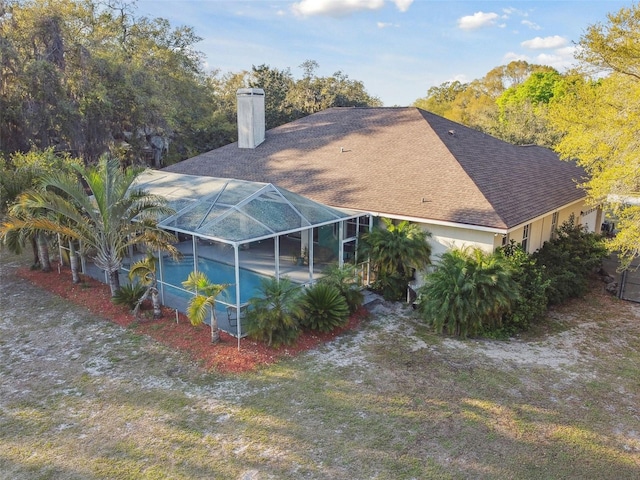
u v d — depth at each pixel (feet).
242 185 54.60
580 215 78.18
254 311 41.16
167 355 39.29
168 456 26.71
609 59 54.60
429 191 55.98
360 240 55.57
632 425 30.32
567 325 47.83
